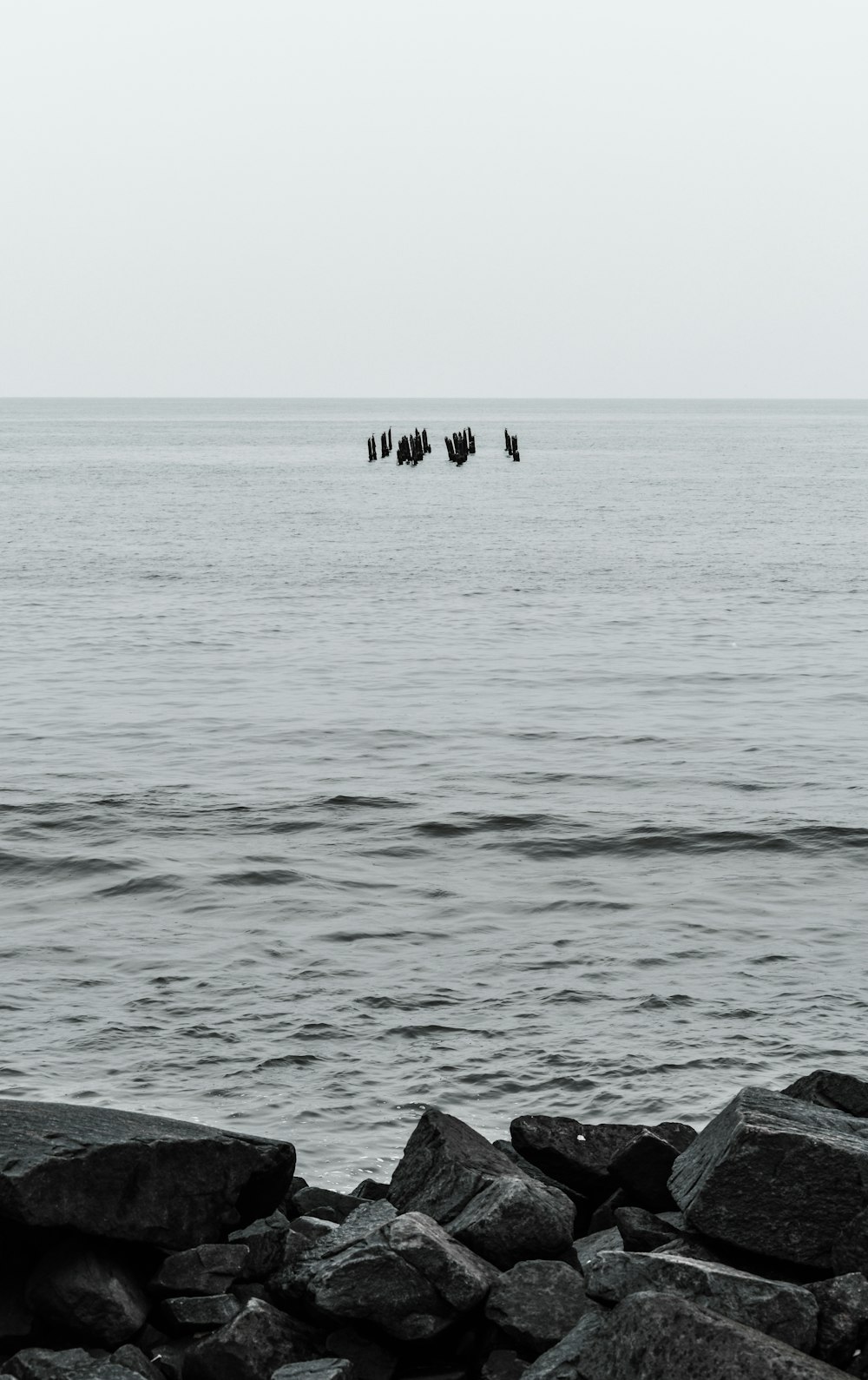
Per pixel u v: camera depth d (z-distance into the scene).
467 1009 14.38
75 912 17.50
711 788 23.91
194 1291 7.70
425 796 23.17
